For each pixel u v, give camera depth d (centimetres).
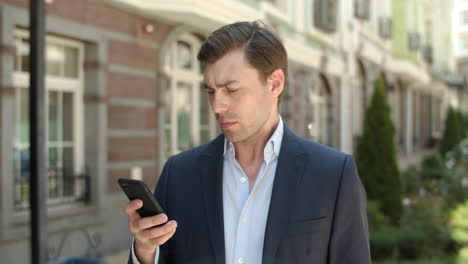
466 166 1259
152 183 645
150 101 639
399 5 1845
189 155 139
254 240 125
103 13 558
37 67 280
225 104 120
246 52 119
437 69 2620
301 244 121
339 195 124
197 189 131
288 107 977
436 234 566
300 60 1038
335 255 124
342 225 124
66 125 552
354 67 1369
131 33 602
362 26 1463
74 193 554
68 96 554
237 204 129
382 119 710
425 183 1027
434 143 2686
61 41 532
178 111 743
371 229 600
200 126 806
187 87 764
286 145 130
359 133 1501
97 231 563
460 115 2316
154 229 112
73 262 368
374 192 686
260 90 122
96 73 555
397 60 1841
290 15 969
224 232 127
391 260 536
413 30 2019
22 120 505
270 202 124
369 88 1559
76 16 522
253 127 123
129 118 604
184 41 753
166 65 700
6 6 452
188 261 128
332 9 1146
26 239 481
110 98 574
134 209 112
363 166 702
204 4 618
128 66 600
